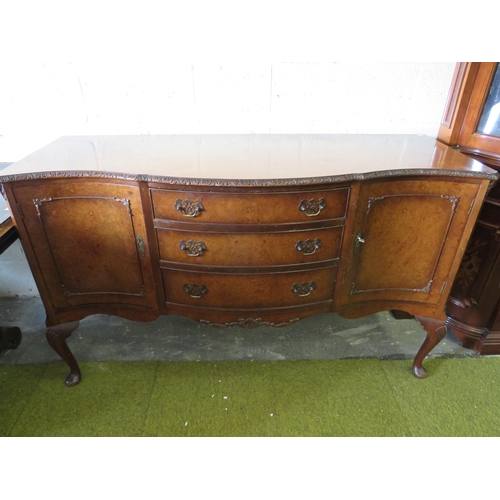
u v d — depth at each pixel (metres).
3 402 1.39
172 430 1.29
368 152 1.31
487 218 1.42
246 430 1.29
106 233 1.17
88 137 1.55
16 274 1.90
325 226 1.12
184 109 1.59
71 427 1.30
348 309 1.32
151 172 1.07
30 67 1.49
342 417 1.34
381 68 1.53
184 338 1.72
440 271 1.27
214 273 1.18
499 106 1.37
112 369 1.54
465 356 1.62
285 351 1.64
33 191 1.09
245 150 1.34
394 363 1.58
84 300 1.31
